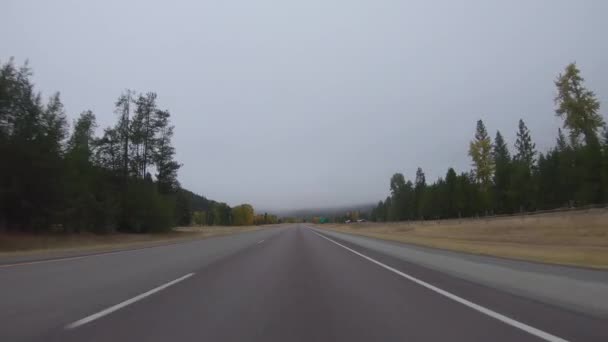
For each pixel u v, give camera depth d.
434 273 12.81
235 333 5.85
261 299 8.48
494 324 6.30
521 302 8.02
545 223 38.16
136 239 48.94
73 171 42.59
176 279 11.24
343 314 7.09
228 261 16.50
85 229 46.03
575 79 39.16
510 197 63.53
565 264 13.27
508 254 17.34
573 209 47.88
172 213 60.50
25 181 35.59
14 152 34.16
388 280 11.28
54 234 39.22
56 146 38.53
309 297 8.73
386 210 140.25
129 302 8.00
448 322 6.46
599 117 38.75
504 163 65.94
